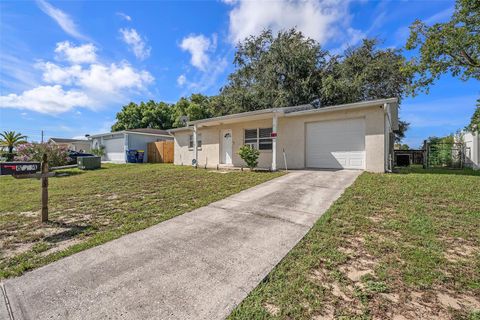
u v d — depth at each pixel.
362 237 3.37
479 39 9.88
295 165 11.07
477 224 3.70
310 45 18.95
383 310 1.96
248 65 21.47
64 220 4.50
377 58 18.19
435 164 16.11
